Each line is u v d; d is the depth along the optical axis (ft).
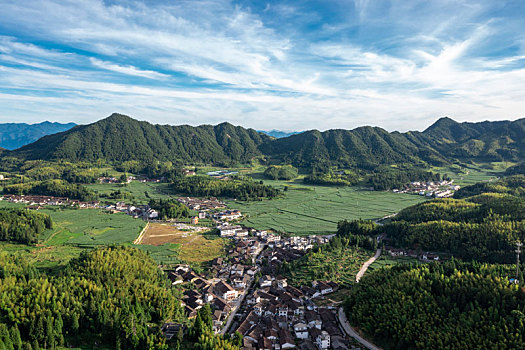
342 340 375.86
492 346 310.45
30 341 318.86
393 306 388.57
